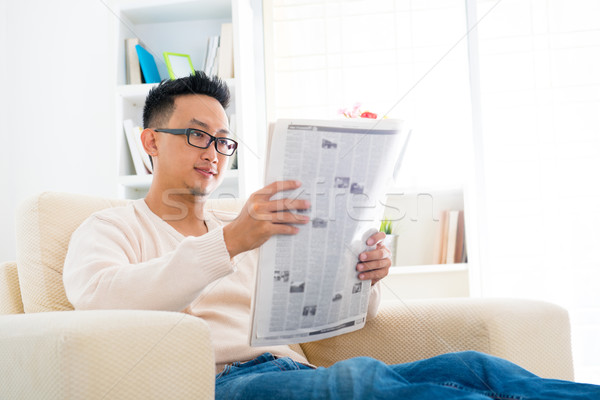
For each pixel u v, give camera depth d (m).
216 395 0.76
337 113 2.49
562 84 2.58
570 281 2.52
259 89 2.67
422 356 1.09
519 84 2.60
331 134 0.81
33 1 2.76
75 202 1.14
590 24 2.58
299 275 0.87
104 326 0.58
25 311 1.05
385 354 1.12
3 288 1.13
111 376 0.57
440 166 2.62
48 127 2.73
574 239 2.54
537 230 2.55
